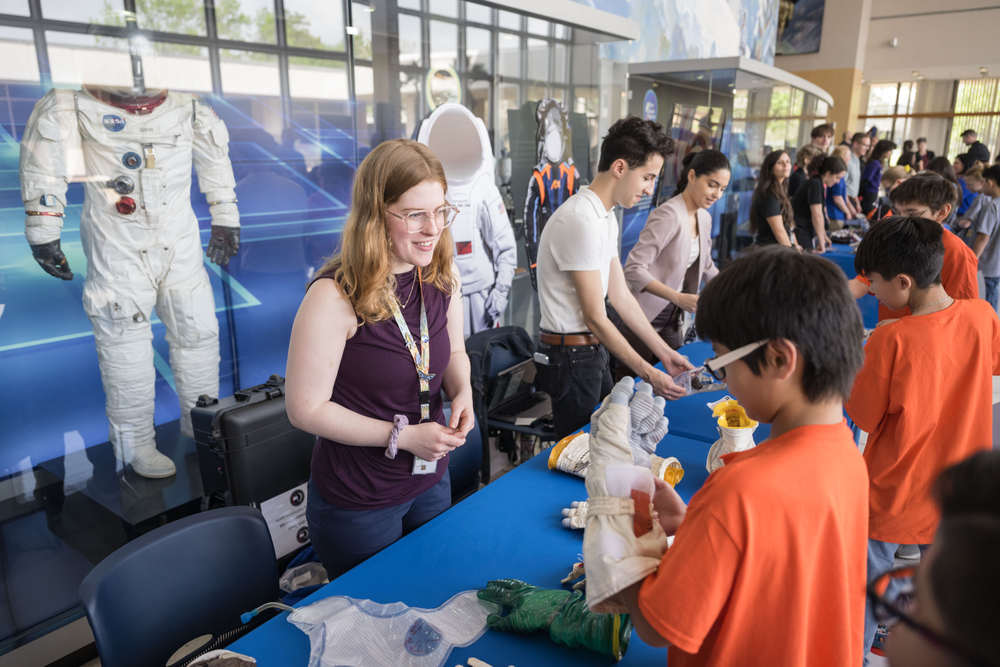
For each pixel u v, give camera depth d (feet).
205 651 3.99
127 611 3.72
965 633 1.11
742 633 2.14
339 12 8.43
